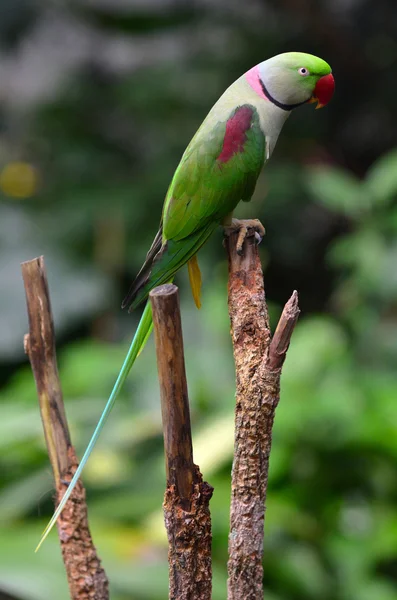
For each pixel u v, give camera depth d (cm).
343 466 817
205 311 1030
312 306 1476
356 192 1044
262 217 1423
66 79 1631
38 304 365
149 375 931
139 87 1483
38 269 364
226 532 730
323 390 844
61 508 337
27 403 928
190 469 304
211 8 1510
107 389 927
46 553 619
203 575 309
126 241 1390
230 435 779
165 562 639
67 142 1532
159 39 1722
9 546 625
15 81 1812
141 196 1409
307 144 1482
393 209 1062
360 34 1521
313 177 1166
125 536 671
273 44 1473
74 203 1441
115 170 1503
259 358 346
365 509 818
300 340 920
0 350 1314
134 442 845
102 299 1345
